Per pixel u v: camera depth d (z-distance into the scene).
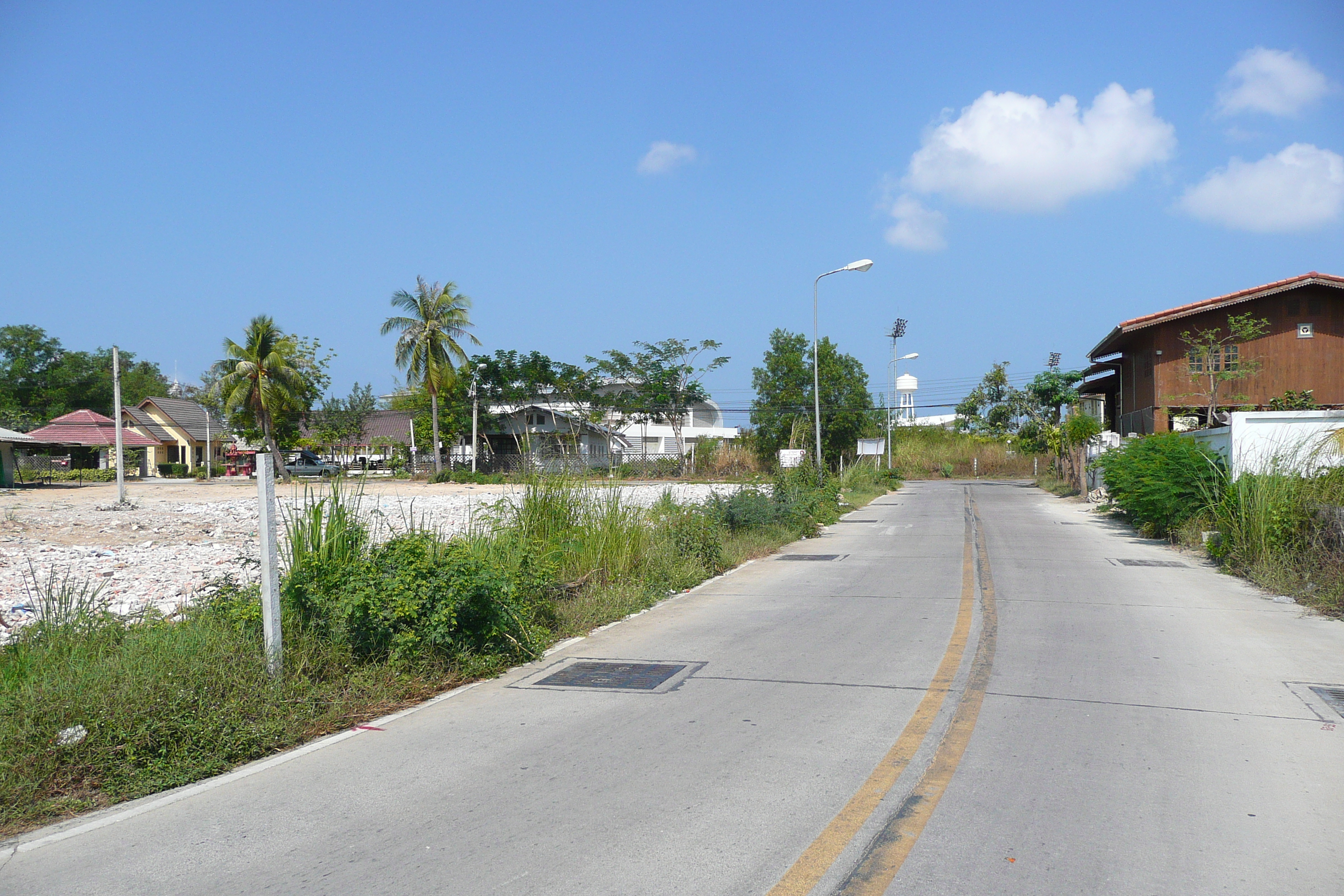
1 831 4.56
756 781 4.97
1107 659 7.73
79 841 4.39
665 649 8.52
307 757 5.58
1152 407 33.78
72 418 58.28
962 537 18.91
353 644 7.24
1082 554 15.60
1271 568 12.02
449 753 5.59
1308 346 32.22
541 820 4.51
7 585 11.80
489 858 4.09
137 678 5.83
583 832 4.34
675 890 3.74
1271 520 12.57
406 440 69.25
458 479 52.22
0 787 4.79
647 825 4.41
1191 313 32.50
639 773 5.14
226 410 54.84
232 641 6.74
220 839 4.39
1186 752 5.34
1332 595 10.22
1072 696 6.57
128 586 11.83
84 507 28.23
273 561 6.56
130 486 47.91
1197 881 3.76
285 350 54.72
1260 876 3.81
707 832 4.31
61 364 76.88
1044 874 3.84
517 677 7.55
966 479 61.53
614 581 11.88
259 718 5.95
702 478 47.38
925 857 4.02
